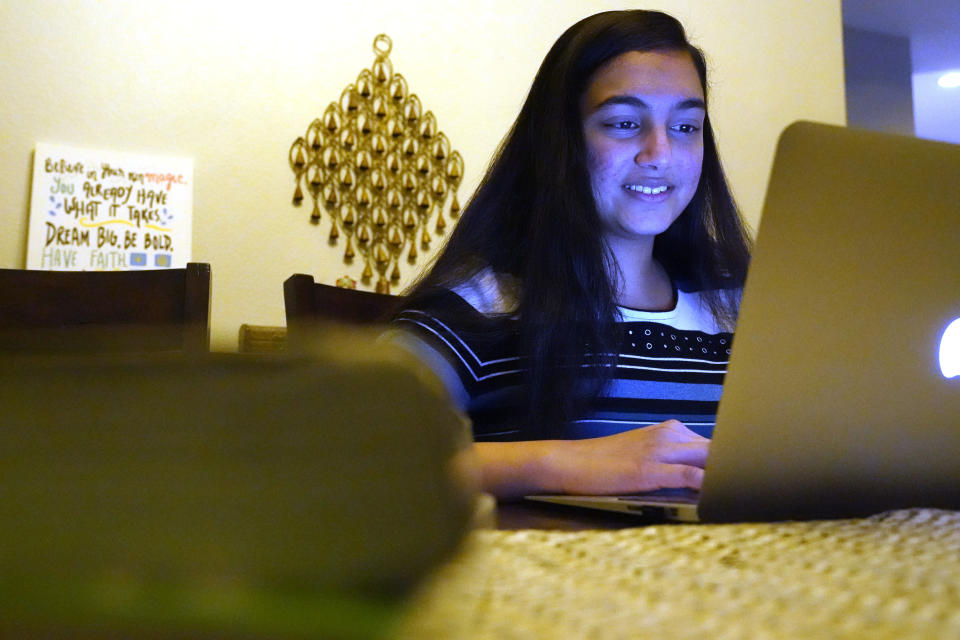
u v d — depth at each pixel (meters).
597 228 1.21
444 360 1.14
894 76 4.78
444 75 3.02
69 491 0.15
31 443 0.15
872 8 4.34
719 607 0.27
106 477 0.15
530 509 0.68
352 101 2.90
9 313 1.09
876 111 4.78
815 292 0.49
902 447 0.54
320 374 0.16
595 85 1.23
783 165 0.47
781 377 0.50
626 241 1.29
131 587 0.15
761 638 0.24
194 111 2.76
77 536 0.15
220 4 2.80
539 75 1.29
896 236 0.50
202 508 0.15
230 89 2.80
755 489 0.52
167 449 0.15
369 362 0.16
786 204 0.47
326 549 0.15
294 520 0.15
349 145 2.89
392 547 0.16
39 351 0.16
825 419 0.52
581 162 1.23
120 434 0.15
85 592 0.15
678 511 0.57
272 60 2.84
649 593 0.28
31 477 0.15
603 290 1.18
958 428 0.54
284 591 0.15
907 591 0.29
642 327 1.23
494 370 1.18
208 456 0.15
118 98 2.70
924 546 0.37
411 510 0.16
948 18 4.50
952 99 5.77
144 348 0.17
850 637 0.25
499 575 0.30
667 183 1.24
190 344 0.17
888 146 0.48
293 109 2.85
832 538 0.38
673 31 1.28
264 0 2.84
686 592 0.29
